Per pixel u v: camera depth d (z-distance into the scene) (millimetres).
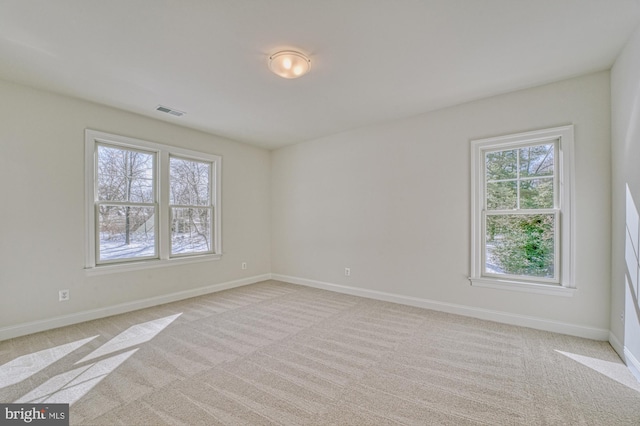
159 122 4082
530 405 1855
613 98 2664
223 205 4918
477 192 3463
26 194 3029
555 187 3055
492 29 2174
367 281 4410
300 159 5285
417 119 3926
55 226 3201
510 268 3316
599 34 2244
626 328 2367
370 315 3562
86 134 3410
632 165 2287
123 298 3707
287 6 1916
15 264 2957
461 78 2924
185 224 4438
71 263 3301
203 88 3109
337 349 2646
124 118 3732
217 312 3688
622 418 1729
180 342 2793
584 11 1987
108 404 1872
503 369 2291
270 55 2494
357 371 2273
